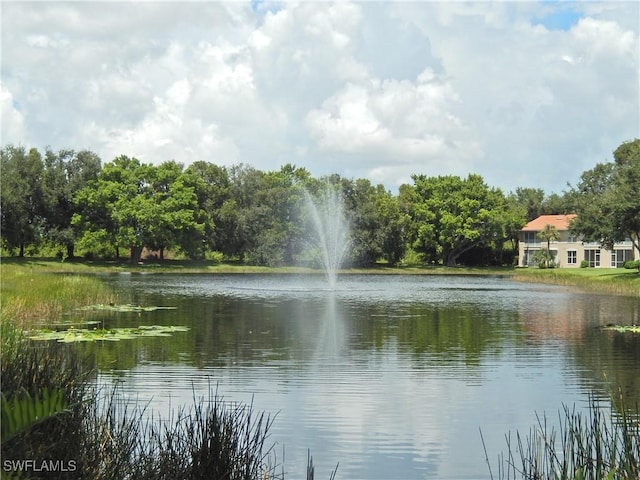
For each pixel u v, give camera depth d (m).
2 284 34.69
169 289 50.44
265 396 14.48
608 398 14.52
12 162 83.31
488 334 25.11
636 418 12.41
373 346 21.84
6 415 5.63
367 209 93.44
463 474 9.97
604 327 27.47
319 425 12.33
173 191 89.56
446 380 16.36
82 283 38.16
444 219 99.56
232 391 14.93
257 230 93.19
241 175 101.38
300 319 29.92
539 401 14.23
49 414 5.71
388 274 88.00
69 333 22.81
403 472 10.07
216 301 39.59
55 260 85.94
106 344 21.33
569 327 27.53
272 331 25.47
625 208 61.69
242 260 95.81
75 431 7.56
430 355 20.11
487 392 15.05
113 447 8.00
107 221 87.19
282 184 100.56
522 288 56.59
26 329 22.89
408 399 14.33
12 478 6.02
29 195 84.19
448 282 66.88
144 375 16.52
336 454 10.80
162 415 12.23
